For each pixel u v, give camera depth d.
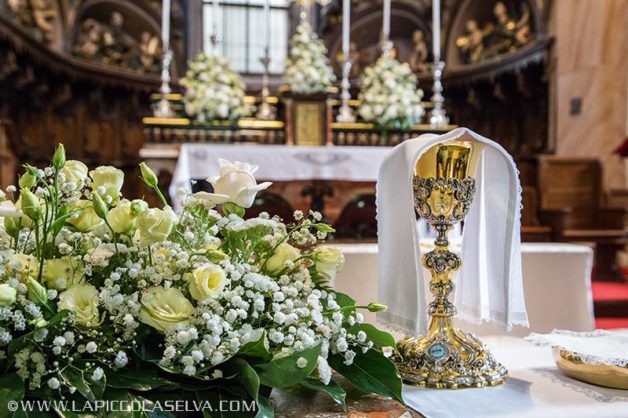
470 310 1.36
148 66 8.38
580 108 6.88
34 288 0.85
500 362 1.37
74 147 7.88
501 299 1.26
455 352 1.23
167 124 5.04
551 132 7.32
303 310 0.97
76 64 7.48
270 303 1.02
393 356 1.29
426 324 1.13
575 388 1.19
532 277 2.28
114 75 7.93
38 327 0.83
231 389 0.93
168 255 0.98
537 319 2.28
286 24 9.70
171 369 0.89
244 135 5.21
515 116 8.16
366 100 5.39
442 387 1.18
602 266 5.16
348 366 1.08
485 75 7.96
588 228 5.80
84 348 0.88
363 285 2.20
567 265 2.29
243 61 9.83
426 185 1.25
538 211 5.45
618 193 5.82
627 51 6.61
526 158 6.89
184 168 4.29
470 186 1.26
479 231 1.33
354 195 4.88
